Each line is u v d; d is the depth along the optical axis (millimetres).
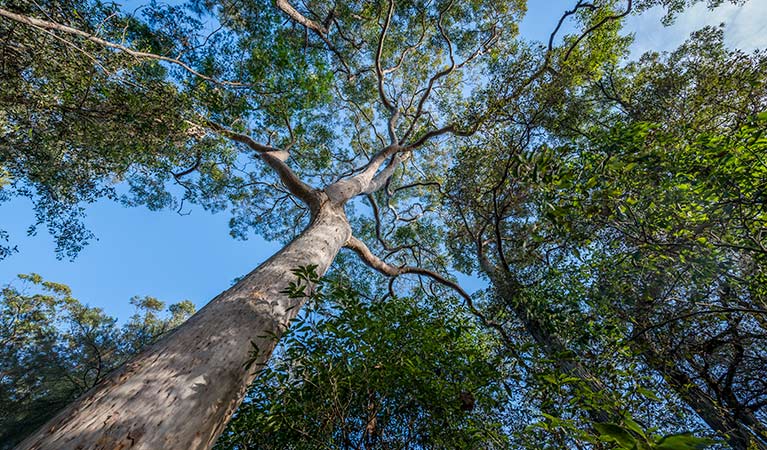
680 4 6477
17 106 4176
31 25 3285
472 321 3943
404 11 11172
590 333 3654
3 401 9000
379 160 8422
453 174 5270
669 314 3238
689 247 2455
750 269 2617
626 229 2691
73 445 1492
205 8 6480
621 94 6566
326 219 5219
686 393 3078
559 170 2227
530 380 2855
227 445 2463
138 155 5352
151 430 1667
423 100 10359
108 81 4277
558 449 1924
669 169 2225
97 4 4055
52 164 5273
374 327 2445
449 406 2543
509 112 4301
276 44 6480
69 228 6832
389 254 10586
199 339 2346
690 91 4043
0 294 11461
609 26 6895
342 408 2408
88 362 10172
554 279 4547
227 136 6777
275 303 2986
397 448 2623
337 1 10531
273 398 2422
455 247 8664
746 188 2021
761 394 3287
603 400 2055
